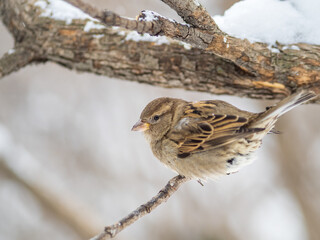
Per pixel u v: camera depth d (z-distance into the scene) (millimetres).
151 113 8477
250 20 7480
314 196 13211
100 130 15734
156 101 8617
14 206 14281
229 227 13445
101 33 8289
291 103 7172
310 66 7309
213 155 7898
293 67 7332
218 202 13672
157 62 8164
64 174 15031
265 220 13492
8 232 13945
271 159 14234
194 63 8031
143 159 15070
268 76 7527
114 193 14578
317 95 7516
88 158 15234
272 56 7301
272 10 7613
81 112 15977
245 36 7223
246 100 14344
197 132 7977
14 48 8891
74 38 8398
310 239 12859
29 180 12969
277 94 8000
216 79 8062
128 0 13664
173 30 6113
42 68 16047
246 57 7172
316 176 13469
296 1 7727
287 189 13734
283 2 7773
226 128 7684
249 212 13664
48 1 8812
